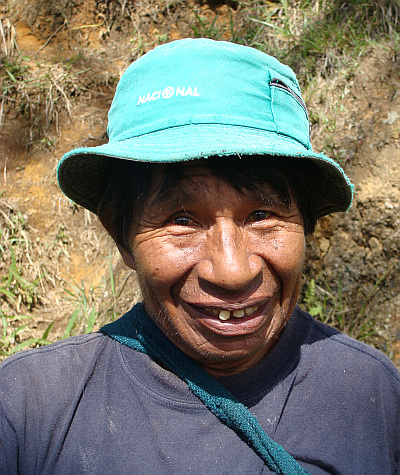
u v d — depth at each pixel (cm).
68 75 261
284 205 98
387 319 212
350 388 112
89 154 99
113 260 240
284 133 97
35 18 268
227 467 95
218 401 97
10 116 254
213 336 95
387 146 224
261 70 98
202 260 92
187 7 275
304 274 226
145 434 98
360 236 221
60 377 104
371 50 243
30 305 231
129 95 101
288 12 269
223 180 91
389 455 114
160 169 94
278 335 111
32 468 99
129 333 107
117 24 274
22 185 246
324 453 104
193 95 93
